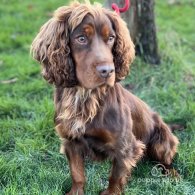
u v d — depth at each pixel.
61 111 1.56
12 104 2.10
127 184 1.68
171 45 2.50
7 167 1.69
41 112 2.04
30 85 2.29
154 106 2.12
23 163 1.73
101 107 1.52
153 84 2.23
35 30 3.01
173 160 1.79
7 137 1.89
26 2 3.56
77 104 1.53
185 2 3.54
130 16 2.25
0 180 1.66
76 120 1.53
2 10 3.37
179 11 3.35
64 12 1.47
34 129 1.92
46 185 1.62
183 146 1.84
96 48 1.42
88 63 1.42
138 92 2.21
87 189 1.64
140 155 1.64
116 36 1.49
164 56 2.39
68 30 1.45
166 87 2.23
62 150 1.61
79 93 1.52
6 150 1.85
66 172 1.73
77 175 1.60
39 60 1.50
